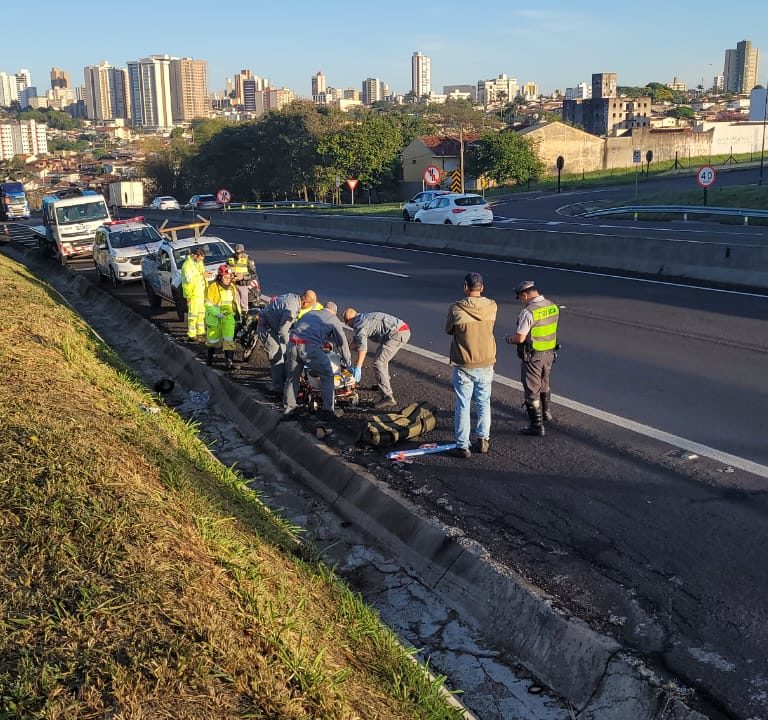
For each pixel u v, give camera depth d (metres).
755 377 10.19
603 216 41.44
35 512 4.75
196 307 13.69
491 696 4.79
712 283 17.77
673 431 8.39
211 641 3.76
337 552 6.63
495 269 21.92
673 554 5.89
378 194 85.38
